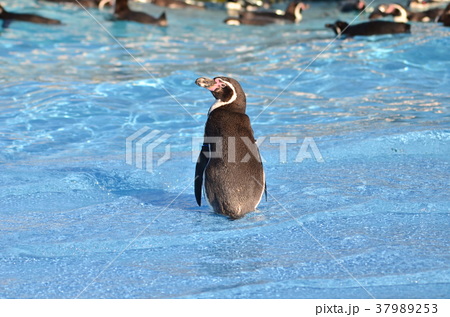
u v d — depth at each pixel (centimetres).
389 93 1198
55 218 661
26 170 796
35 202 710
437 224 633
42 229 629
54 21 1988
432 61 1430
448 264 538
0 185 744
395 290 504
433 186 735
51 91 1207
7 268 547
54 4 2369
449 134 903
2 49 1599
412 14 2094
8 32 1812
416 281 516
